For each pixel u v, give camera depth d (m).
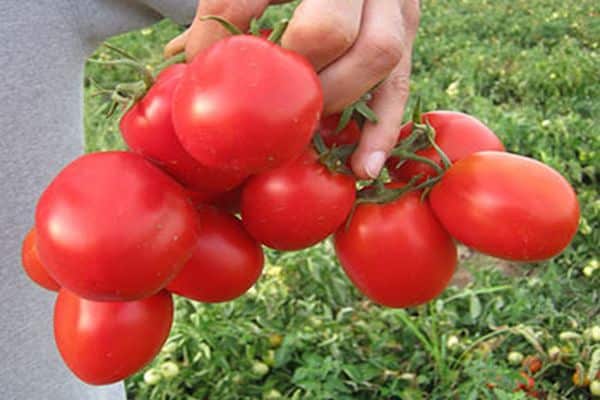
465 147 0.39
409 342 1.16
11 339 0.49
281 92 0.29
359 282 0.39
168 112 0.31
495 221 0.35
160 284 0.31
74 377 0.54
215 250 0.35
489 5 3.72
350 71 0.33
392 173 0.40
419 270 0.37
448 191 0.37
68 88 0.49
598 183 1.72
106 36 0.49
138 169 0.31
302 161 0.34
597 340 1.14
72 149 0.51
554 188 0.35
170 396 1.05
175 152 0.32
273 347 1.13
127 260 0.30
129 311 0.34
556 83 2.33
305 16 0.32
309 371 1.01
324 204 0.34
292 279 1.26
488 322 1.19
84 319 0.34
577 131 1.88
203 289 0.35
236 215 0.38
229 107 0.28
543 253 0.35
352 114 0.37
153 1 0.45
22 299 0.49
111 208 0.30
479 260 1.49
